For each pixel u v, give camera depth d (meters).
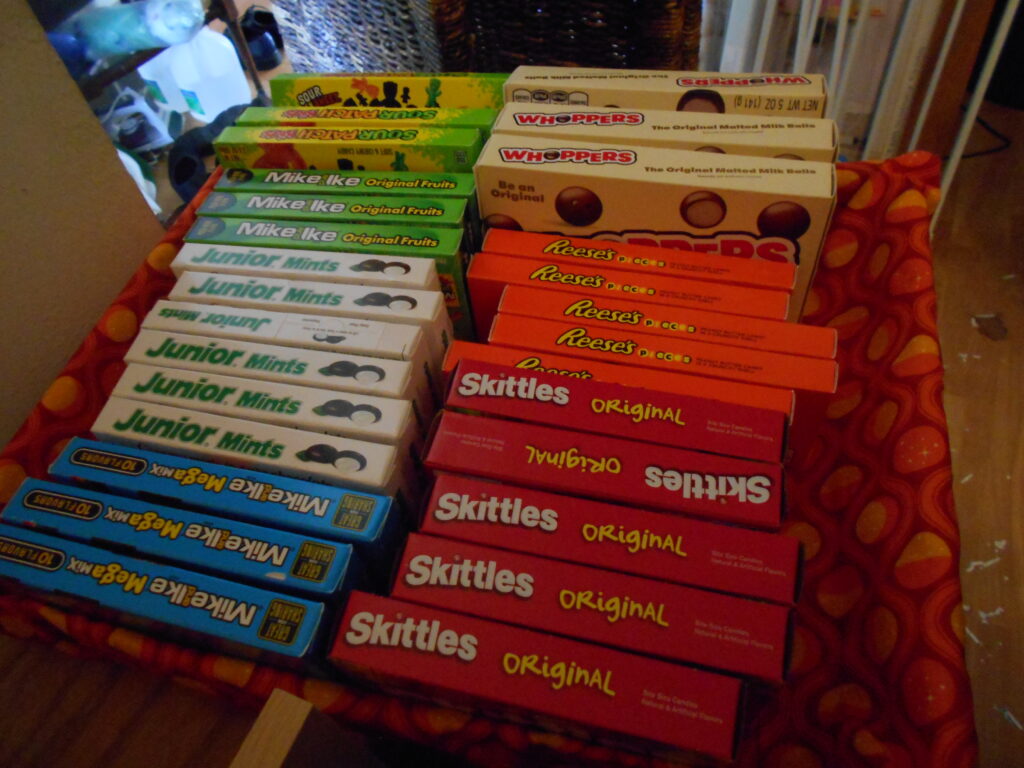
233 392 0.67
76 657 0.70
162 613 0.56
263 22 1.64
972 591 1.14
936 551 0.63
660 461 0.60
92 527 0.60
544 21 1.00
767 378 0.67
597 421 0.63
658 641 0.53
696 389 0.67
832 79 1.26
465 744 0.58
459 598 0.56
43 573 0.59
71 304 0.85
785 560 0.56
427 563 0.57
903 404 0.73
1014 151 1.68
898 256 0.83
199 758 0.66
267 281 0.75
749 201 0.72
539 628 0.54
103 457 0.64
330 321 0.71
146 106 1.36
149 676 0.70
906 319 0.79
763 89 0.83
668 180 0.73
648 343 0.70
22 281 0.79
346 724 0.59
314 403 0.66
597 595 0.55
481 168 0.76
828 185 0.71
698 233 0.77
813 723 0.65
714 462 0.60
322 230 0.79
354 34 1.12
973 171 1.65
